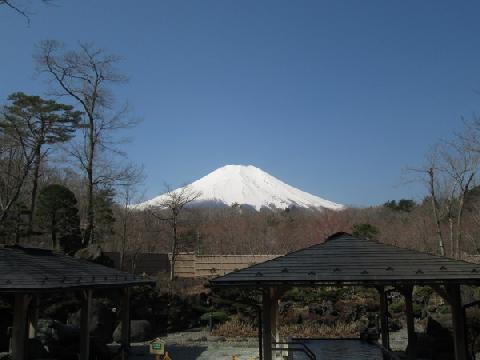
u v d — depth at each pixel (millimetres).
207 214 62625
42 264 12812
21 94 26578
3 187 29859
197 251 41438
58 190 26453
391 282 9930
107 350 15969
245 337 22406
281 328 22531
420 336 15438
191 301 26688
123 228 33312
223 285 10055
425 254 11141
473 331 14477
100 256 24734
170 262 34250
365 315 24031
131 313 23484
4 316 16391
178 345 20453
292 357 12695
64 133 28781
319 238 46969
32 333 14703
